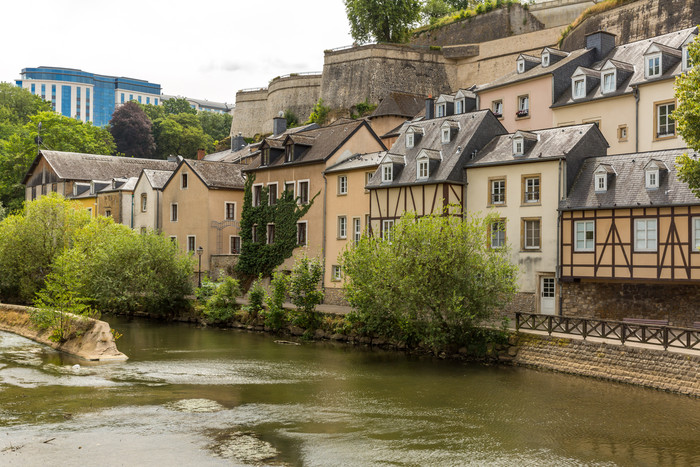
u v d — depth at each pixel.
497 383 21.78
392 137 46.66
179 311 39.25
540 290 28.97
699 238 24.16
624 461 14.58
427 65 61.12
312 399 19.77
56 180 64.56
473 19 62.34
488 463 14.44
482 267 25.64
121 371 23.50
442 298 25.84
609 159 28.11
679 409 18.34
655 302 25.62
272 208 41.84
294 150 41.00
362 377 22.81
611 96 32.78
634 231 25.81
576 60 36.62
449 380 22.28
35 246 43.12
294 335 32.50
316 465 14.20
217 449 15.05
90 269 38.59
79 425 16.62
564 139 29.36
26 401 18.88
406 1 66.94
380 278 26.62
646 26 44.44
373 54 61.78
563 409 18.53
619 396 19.83
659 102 30.80
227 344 29.86
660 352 20.64
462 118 34.12
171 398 19.59
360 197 36.53
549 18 57.94
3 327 33.88
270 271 41.62
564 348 23.39
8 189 74.31
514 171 29.89
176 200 49.78
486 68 58.31
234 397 19.92
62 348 27.50
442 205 31.33
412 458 14.70
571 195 28.05
